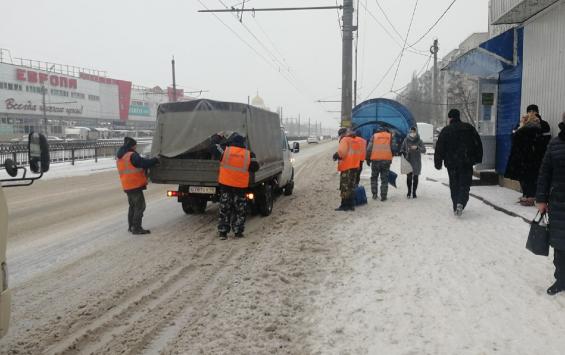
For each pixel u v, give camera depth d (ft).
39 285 19.04
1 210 10.71
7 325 10.89
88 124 324.60
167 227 30.55
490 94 43.14
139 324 15.21
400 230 26.21
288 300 16.74
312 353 12.78
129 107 358.43
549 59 32.48
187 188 31.42
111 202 42.06
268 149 35.42
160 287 18.71
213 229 29.78
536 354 11.93
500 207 30.12
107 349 13.60
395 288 17.21
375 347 12.89
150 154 32.65
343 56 59.67
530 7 32.53
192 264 21.85
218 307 16.39
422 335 13.39
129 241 26.58
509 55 38.29
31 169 12.59
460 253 21.06
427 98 261.85
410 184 37.52
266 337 13.91
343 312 15.38
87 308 16.61
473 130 28.35
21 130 266.36
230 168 26.84
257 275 19.75
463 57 39.96
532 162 29.89
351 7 58.65
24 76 267.80
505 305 15.11
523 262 19.35
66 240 26.89
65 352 13.46
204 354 12.99
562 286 15.61
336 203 38.42
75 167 81.87
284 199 42.39
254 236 27.48
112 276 20.18
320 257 22.07
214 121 31.83
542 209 15.70
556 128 31.48
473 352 12.21
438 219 28.50
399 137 78.89
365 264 20.44
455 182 29.25
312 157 114.52
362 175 60.08
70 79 301.22
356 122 80.64
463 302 15.53
